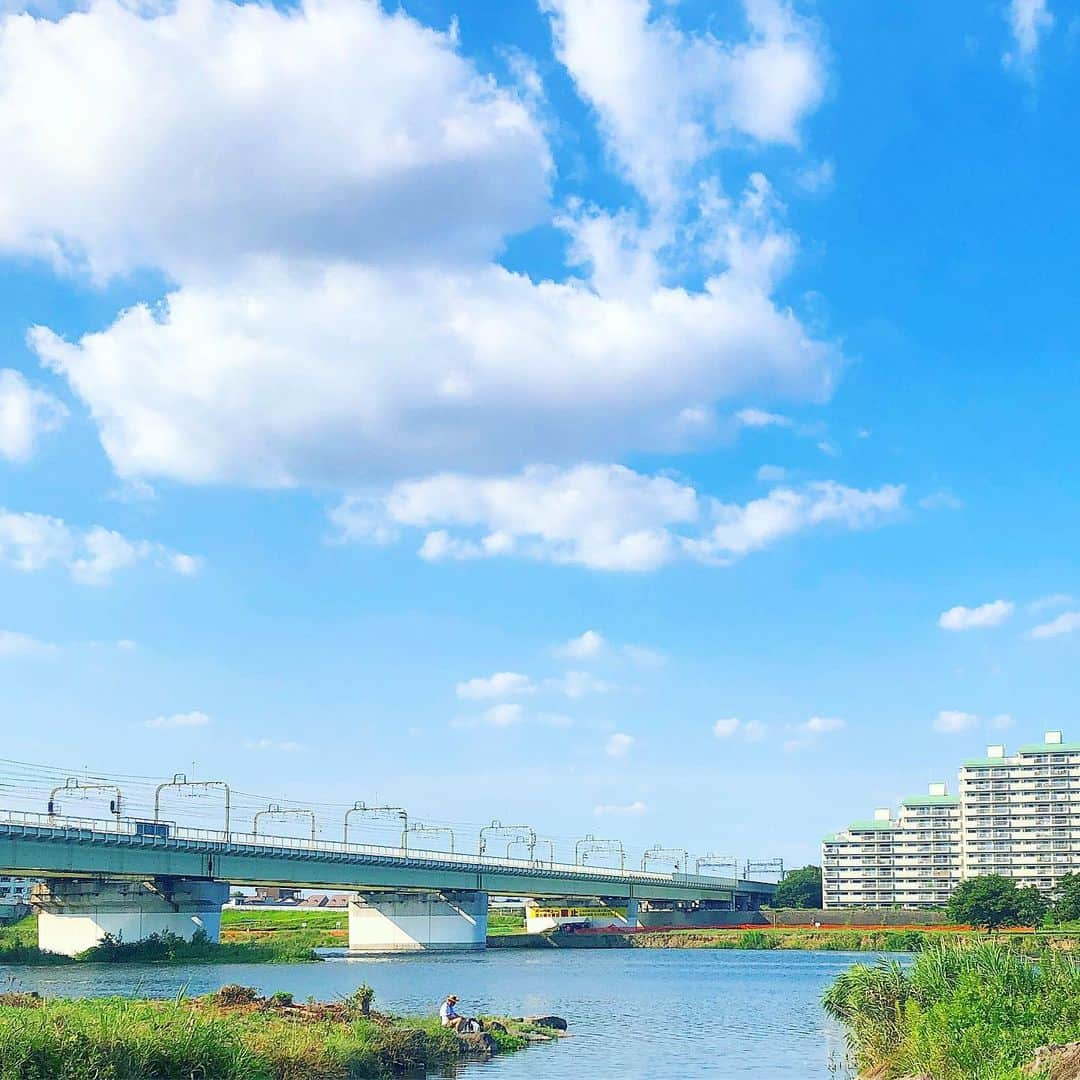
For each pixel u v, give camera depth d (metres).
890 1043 50.97
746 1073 61.94
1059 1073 36.75
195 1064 41.38
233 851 168.12
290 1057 50.50
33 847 142.12
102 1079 38.31
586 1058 66.81
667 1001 106.62
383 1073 56.78
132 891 165.38
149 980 113.19
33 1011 45.75
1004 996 47.09
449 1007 73.44
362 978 127.88
